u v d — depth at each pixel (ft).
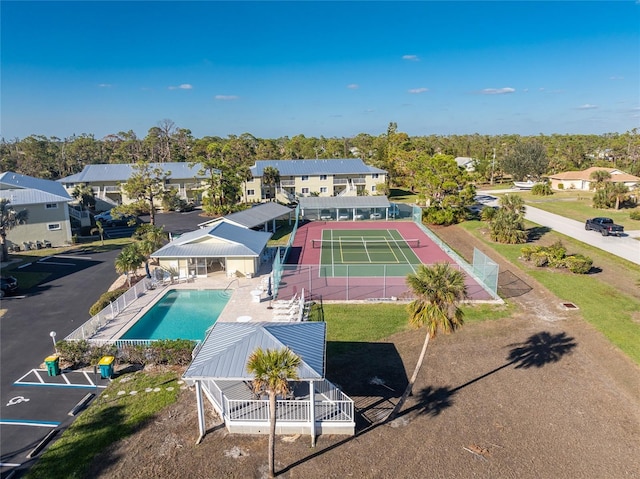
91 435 59.72
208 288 119.44
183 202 252.42
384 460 55.21
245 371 57.00
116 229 204.44
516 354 81.82
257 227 199.52
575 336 88.33
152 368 77.82
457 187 215.92
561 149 448.65
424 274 62.03
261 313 100.94
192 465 54.49
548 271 129.59
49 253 158.61
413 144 436.35
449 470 53.36
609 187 229.45
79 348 78.18
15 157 410.93
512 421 62.59
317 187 284.00
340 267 137.69
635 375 74.13
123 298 104.83
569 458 55.36
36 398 68.54
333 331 91.91
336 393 67.92
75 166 416.87
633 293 110.52
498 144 538.06
